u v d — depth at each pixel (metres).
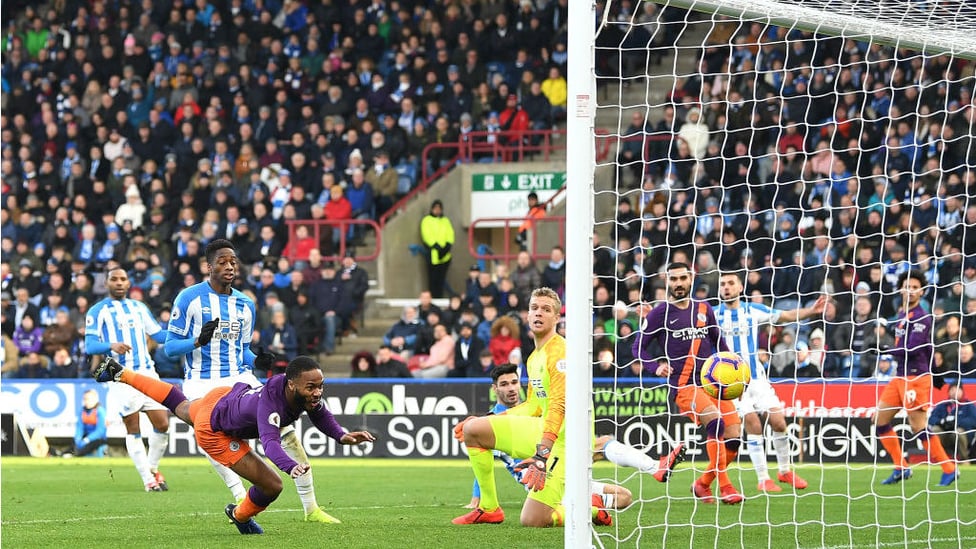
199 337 11.28
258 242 27.16
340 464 20.86
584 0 8.15
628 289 23.20
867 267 21.95
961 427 18.84
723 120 26.02
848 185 23.36
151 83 31.62
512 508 12.75
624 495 10.60
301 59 31.12
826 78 25.41
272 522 11.20
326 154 29.03
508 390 11.46
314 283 25.66
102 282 26.78
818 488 15.38
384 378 21.91
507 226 27.23
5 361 25.09
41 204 29.81
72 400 22.48
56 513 12.47
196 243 26.81
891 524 11.31
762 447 14.45
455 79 29.91
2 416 22.70
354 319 26.48
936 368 18.73
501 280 24.30
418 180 29.75
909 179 23.34
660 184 25.97
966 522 11.53
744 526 10.93
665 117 26.67
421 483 16.83
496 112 29.58
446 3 31.50
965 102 23.77
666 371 13.30
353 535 9.98
